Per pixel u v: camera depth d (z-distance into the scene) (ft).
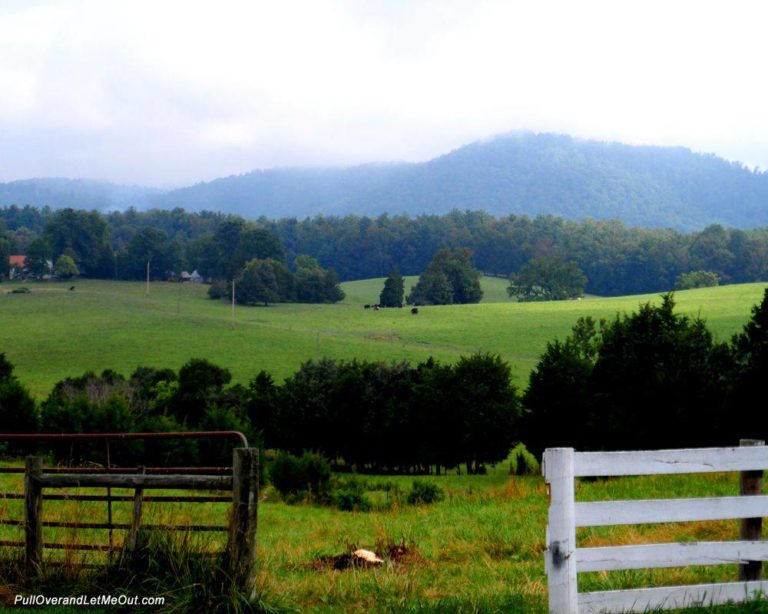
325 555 43.68
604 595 24.86
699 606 25.53
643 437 148.46
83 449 128.57
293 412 241.35
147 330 484.74
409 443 223.51
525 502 69.00
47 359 408.87
